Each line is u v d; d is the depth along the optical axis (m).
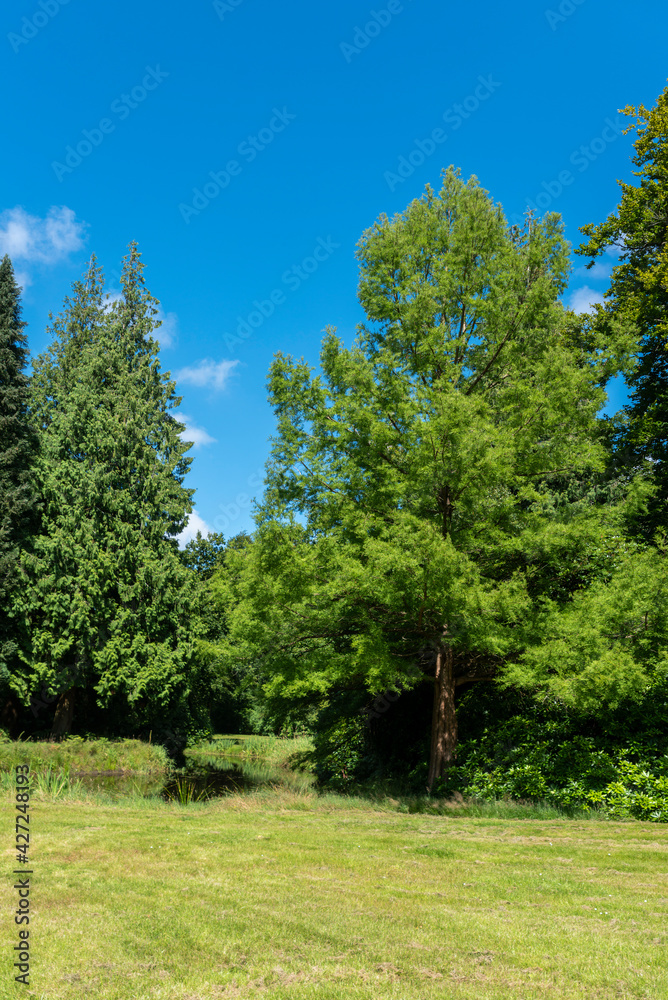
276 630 14.41
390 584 12.48
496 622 13.35
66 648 29.94
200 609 34.94
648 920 5.94
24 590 30.16
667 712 14.31
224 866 7.86
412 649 16.47
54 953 4.76
